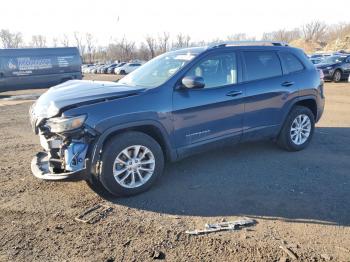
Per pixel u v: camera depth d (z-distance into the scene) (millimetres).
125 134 4270
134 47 64938
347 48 57000
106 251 3252
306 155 5871
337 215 3834
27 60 19000
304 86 5906
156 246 3311
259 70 5434
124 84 4910
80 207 4125
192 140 4773
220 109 4926
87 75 44906
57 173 4203
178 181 4836
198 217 3848
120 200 4297
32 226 3721
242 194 4395
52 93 4562
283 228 3592
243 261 3061
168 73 4797
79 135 4027
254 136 5469
